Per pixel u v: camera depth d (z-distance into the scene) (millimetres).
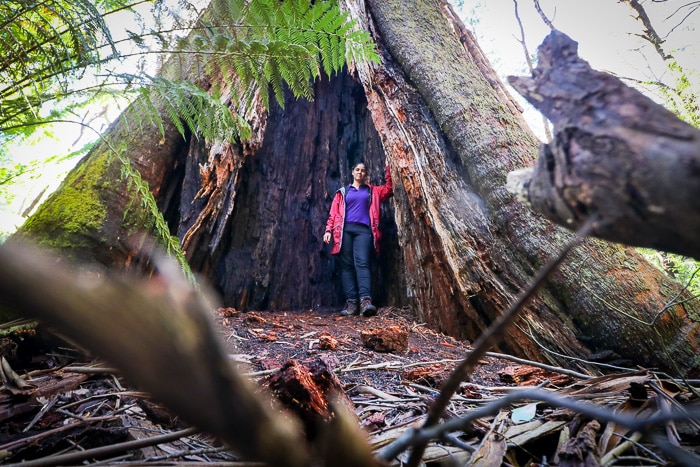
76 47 1636
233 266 4691
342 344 2914
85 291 225
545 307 2793
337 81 5992
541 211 587
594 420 1135
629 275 2617
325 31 2246
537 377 2070
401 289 4930
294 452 300
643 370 1563
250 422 277
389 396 1651
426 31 4410
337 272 5359
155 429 1286
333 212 5039
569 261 2793
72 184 3127
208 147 4094
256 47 2045
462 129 3555
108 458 1056
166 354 248
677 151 398
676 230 404
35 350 2051
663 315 2420
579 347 2607
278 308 4918
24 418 1377
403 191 4324
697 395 1256
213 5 1983
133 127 3658
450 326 3615
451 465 588
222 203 4262
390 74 4340
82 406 1493
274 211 5082
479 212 3361
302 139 5617
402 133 4094
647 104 482
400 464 1019
